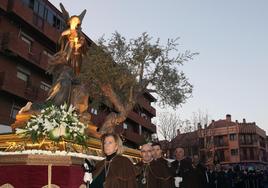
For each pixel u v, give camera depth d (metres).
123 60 19.89
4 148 7.19
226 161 76.62
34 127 7.00
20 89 27.97
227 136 77.81
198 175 9.79
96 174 4.87
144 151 6.70
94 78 19.14
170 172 6.88
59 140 7.05
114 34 20.70
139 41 20.23
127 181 4.61
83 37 10.05
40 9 31.66
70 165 6.95
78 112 8.89
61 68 9.63
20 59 28.66
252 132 77.44
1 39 26.95
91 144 8.02
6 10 27.47
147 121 56.12
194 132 63.50
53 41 32.59
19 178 6.81
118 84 19.39
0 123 26.36
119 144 4.97
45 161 6.83
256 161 76.44
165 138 53.00
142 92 20.09
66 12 10.27
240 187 21.42
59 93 8.99
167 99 20.59
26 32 30.30
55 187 6.75
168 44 20.72
